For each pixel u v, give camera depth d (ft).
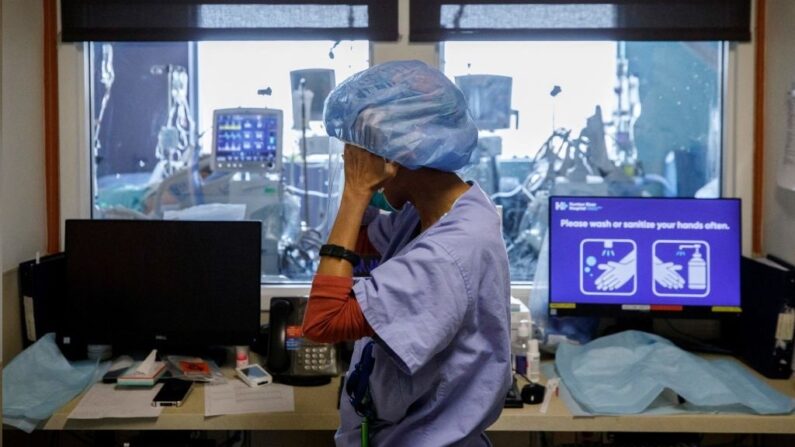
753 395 5.76
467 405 3.90
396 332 3.56
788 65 6.96
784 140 7.03
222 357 6.82
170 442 5.93
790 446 6.92
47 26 7.39
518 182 7.65
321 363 6.24
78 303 6.63
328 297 3.59
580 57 7.54
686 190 7.72
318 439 7.66
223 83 7.56
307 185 7.64
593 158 7.66
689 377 5.96
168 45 7.54
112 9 7.30
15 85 6.89
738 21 7.32
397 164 3.78
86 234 6.63
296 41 7.42
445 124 3.82
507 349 3.90
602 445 6.66
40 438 7.17
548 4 7.29
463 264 3.64
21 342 6.89
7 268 6.72
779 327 6.27
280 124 7.58
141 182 7.69
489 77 7.52
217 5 7.29
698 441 6.55
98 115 7.68
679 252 6.99
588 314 7.00
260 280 6.61
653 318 7.10
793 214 6.89
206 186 7.67
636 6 7.30
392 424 4.10
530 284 7.62
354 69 7.54
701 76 7.66
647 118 7.68
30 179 7.20
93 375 6.30
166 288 6.61
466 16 7.29
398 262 3.71
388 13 7.29
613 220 7.02
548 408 5.64
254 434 7.64
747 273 6.87
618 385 5.95
